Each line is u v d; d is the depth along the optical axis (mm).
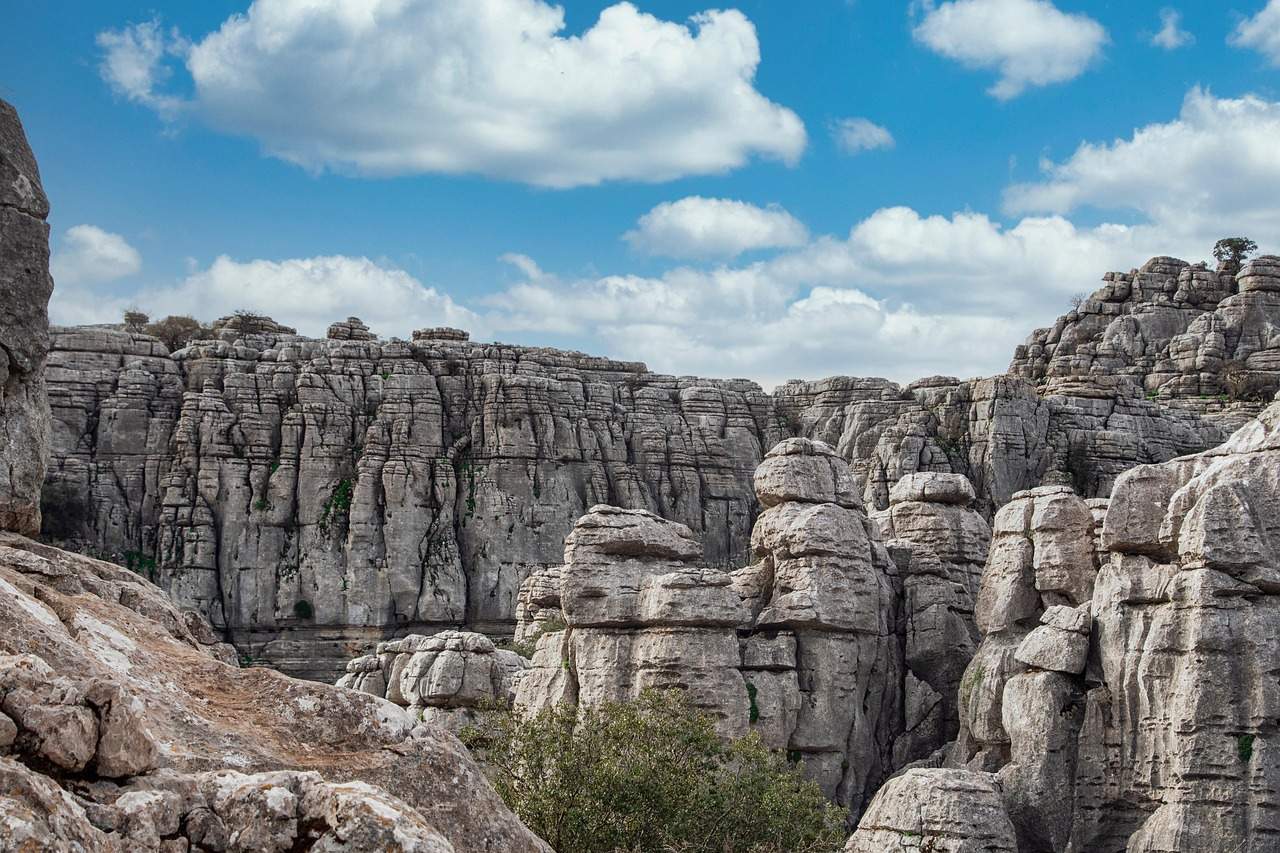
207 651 23109
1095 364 156000
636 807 41219
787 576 55812
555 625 76500
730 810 43469
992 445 134750
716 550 149875
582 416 149250
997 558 53938
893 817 43938
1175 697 42812
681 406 156250
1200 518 43312
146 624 20188
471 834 18500
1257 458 44125
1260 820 40688
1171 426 139875
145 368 145625
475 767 19188
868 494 135500
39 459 23766
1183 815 41469
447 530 141125
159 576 135875
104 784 15008
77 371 143125
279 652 134875
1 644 16750
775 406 160000
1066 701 46938
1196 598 42844
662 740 44188
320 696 18875
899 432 137750
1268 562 42500
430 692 60375
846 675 54906
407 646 71188
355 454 143000
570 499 145500
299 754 18250
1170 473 46219
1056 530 52406
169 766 16328
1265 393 146500
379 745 18688
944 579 60125
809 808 45188
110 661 18125
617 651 52344
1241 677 41844
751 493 154125
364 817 15055
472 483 143625
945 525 61469
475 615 139875
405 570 138375
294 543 139000
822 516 55969
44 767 14695
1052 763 46438
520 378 147000
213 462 139125
